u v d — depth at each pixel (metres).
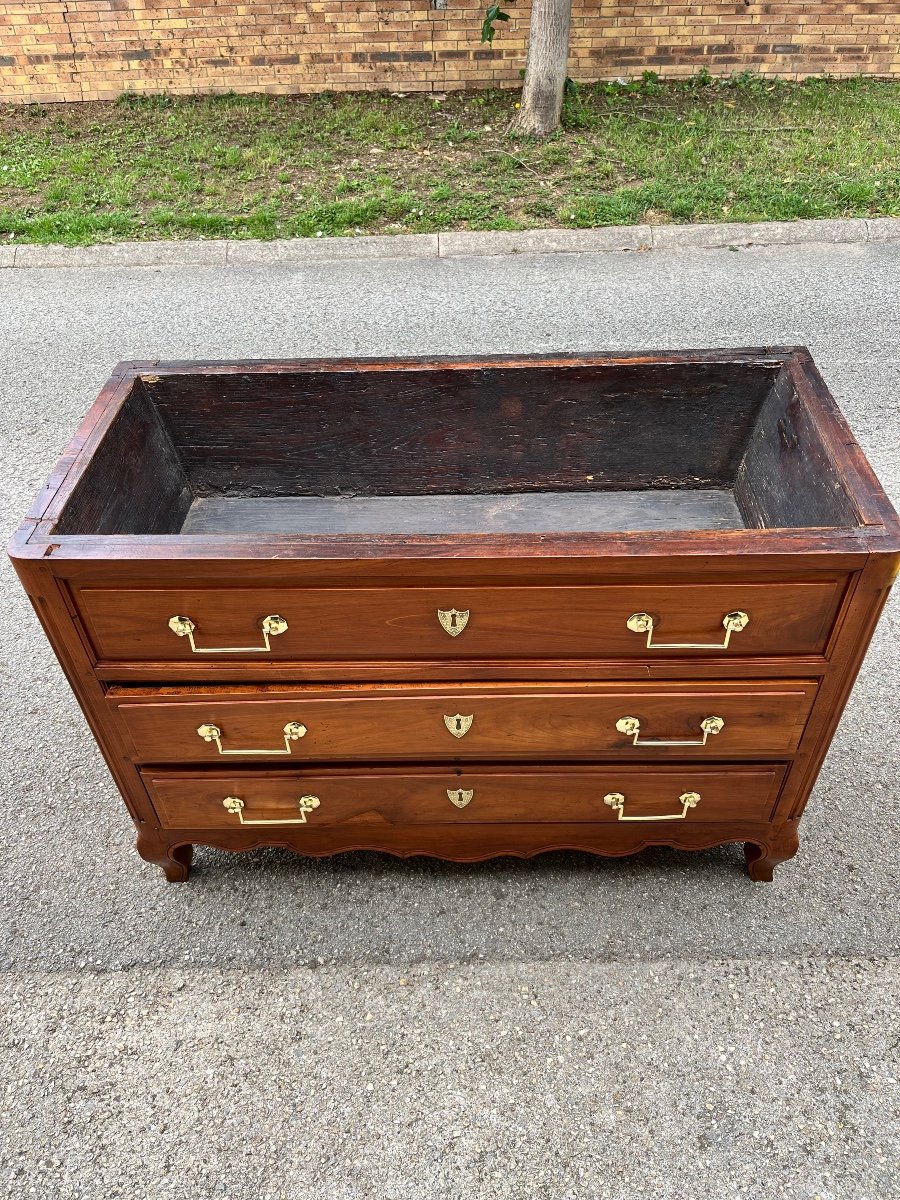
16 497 3.89
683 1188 1.91
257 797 2.31
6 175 6.69
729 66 7.34
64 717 3.07
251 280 5.63
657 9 7.03
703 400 2.62
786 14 7.07
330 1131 2.02
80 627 2.00
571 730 2.16
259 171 6.57
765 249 5.73
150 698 2.11
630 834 2.40
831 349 4.70
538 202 6.10
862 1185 1.90
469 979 2.30
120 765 2.25
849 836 2.60
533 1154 1.97
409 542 1.88
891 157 6.37
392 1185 1.93
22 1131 2.05
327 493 2.84
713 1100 2.05
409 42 7.21
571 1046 2.16
